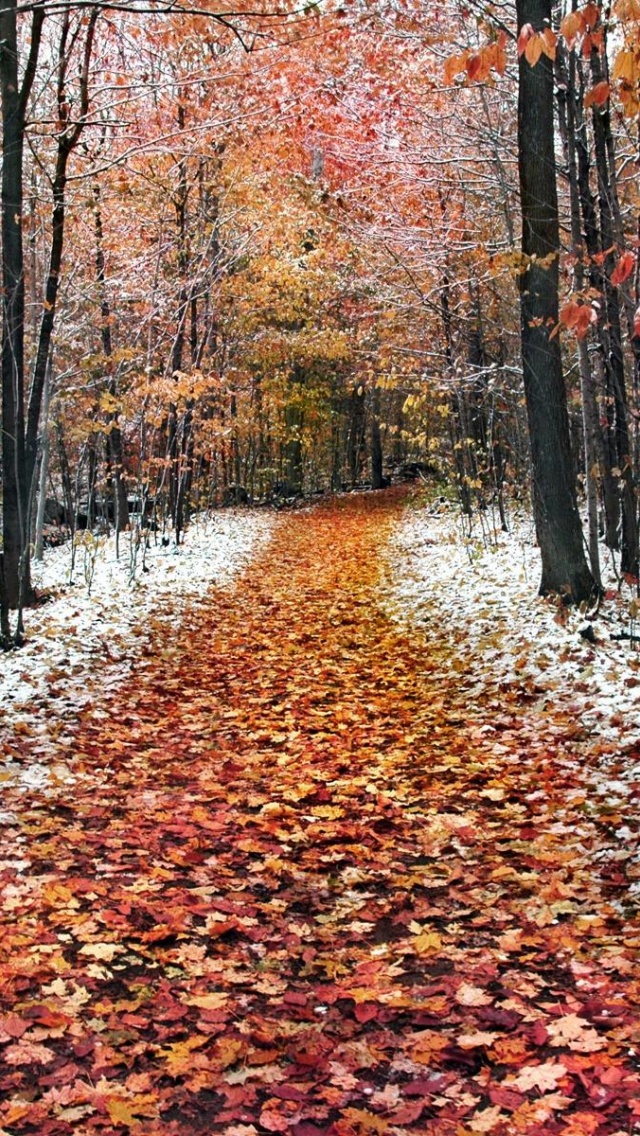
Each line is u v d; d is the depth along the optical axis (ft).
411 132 44.16
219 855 16.10
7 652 31.78
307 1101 9.27
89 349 66.39
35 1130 8.74
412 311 57.98
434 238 47.93
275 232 65.82
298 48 38.96
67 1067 9.70
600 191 33.99
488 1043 10.13
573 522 35.04
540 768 20.01
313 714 26.08
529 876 14.58
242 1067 9.86
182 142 45.47
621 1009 10.66
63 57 37.81
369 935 13.21
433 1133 8.73
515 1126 8.71
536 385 34.71
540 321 30.60
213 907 13.83
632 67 13.57
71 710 25.48
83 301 58.29
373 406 128.77
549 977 11.68
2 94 33.04
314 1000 11.34
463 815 17.74
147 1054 10.14
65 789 19.25
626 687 23.75
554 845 15.83
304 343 97.60
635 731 20.79
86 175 37.91
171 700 27.99
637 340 33.30
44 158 46.85
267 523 89.92
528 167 33.06
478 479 58.44
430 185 48.32
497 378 52.49
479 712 25.09
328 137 43.65
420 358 55.52
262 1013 11.04
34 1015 10.62
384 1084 9.60
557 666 27.30
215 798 19.21
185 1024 10.77
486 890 14.35
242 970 12.12
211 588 50.19
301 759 21.95
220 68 41.68
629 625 30.25
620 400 37.11
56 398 61.72
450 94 43.04
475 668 29.53
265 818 17.90
